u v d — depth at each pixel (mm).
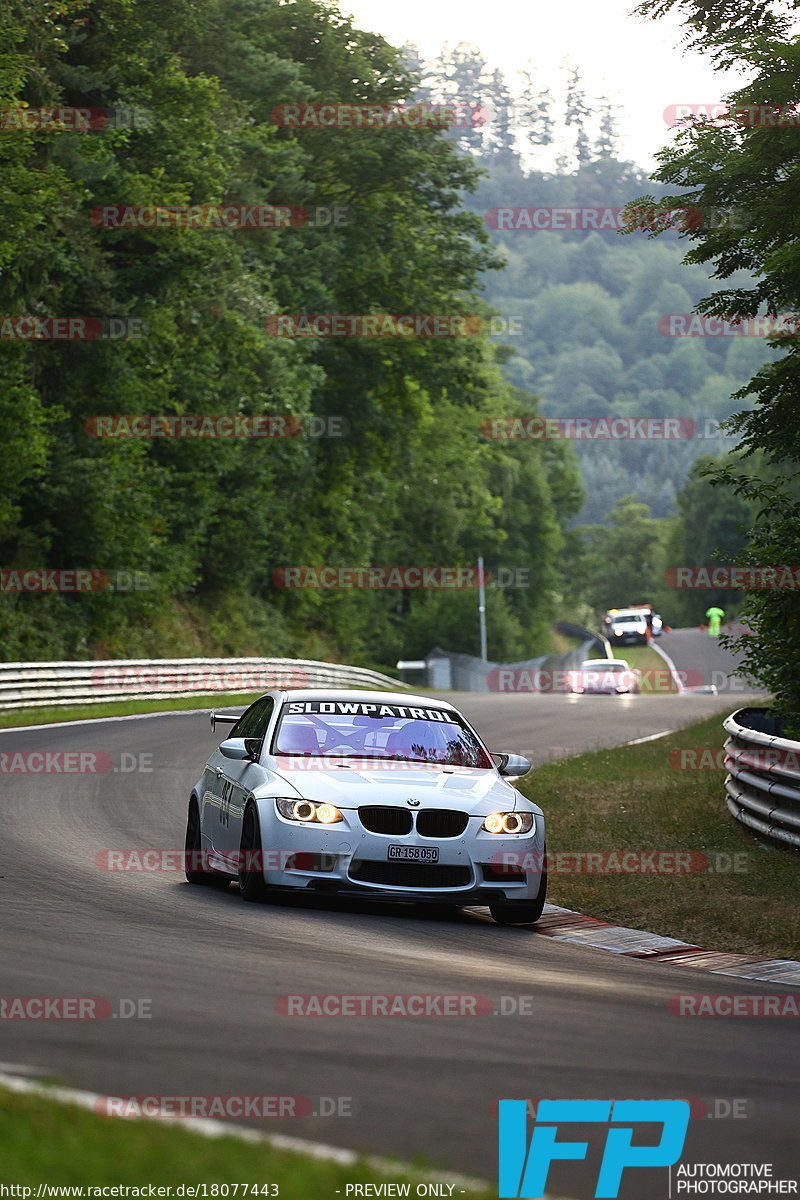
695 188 25578
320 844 16953
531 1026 10867
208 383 70562
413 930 16281
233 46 78125
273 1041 9719
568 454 180125
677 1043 10594
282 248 82562
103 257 60938
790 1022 11836
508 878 17484
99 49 63000
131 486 65188
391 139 84312
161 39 66312
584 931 17250
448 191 88125
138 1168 6352
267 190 75500
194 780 31094
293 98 81562
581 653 131750
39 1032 9617
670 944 16359
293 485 88000
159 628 74875
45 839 21859
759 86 24016
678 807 26688
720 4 24984
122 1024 9984
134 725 45062
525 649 165875
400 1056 9516
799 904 17781
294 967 12875
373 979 12516
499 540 141625
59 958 12555
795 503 27312
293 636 93750
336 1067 9070
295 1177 6402
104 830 23297
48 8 54969
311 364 82188
